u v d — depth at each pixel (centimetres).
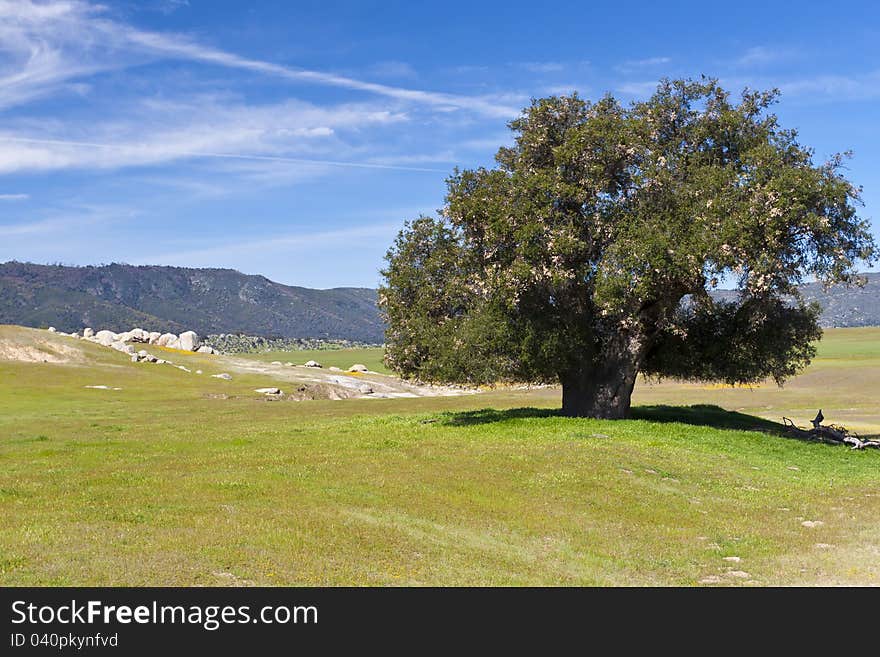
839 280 2634
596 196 2769
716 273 2625
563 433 2528
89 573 987
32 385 6006
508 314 2805
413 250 3114
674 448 2361
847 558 1330
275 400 5859
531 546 1311
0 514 1275
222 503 1419
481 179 2978
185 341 10256
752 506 1736
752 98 3003
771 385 7194
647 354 3247
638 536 1427
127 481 1634
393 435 2556
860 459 2605
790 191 2506
